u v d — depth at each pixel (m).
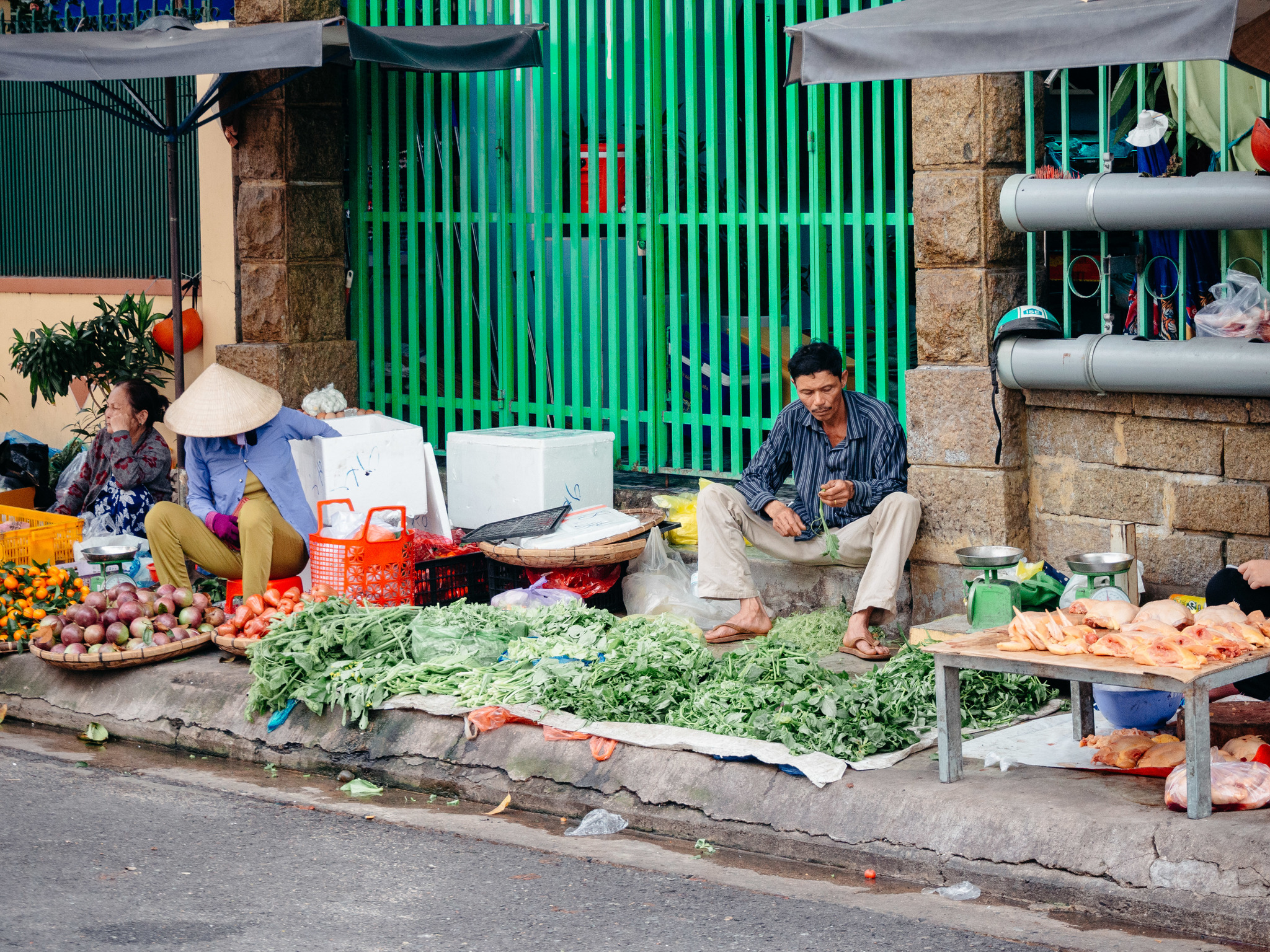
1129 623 4.89
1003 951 4.05
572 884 4.62
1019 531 6.99
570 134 8.62
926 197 6.91
